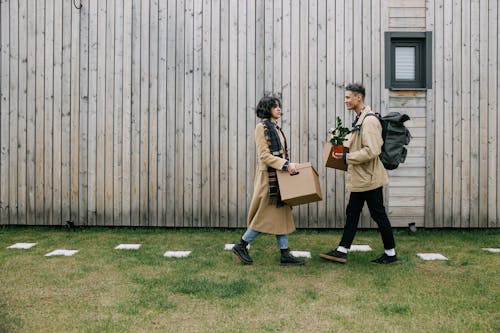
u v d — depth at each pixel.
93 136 6.49
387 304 3.52
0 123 6.57
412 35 6.31
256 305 3.50
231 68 6.39
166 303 3.50
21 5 6.51
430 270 4.48
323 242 5.74
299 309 3.42
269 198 4.59
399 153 4.65
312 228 6.45
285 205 4.65
